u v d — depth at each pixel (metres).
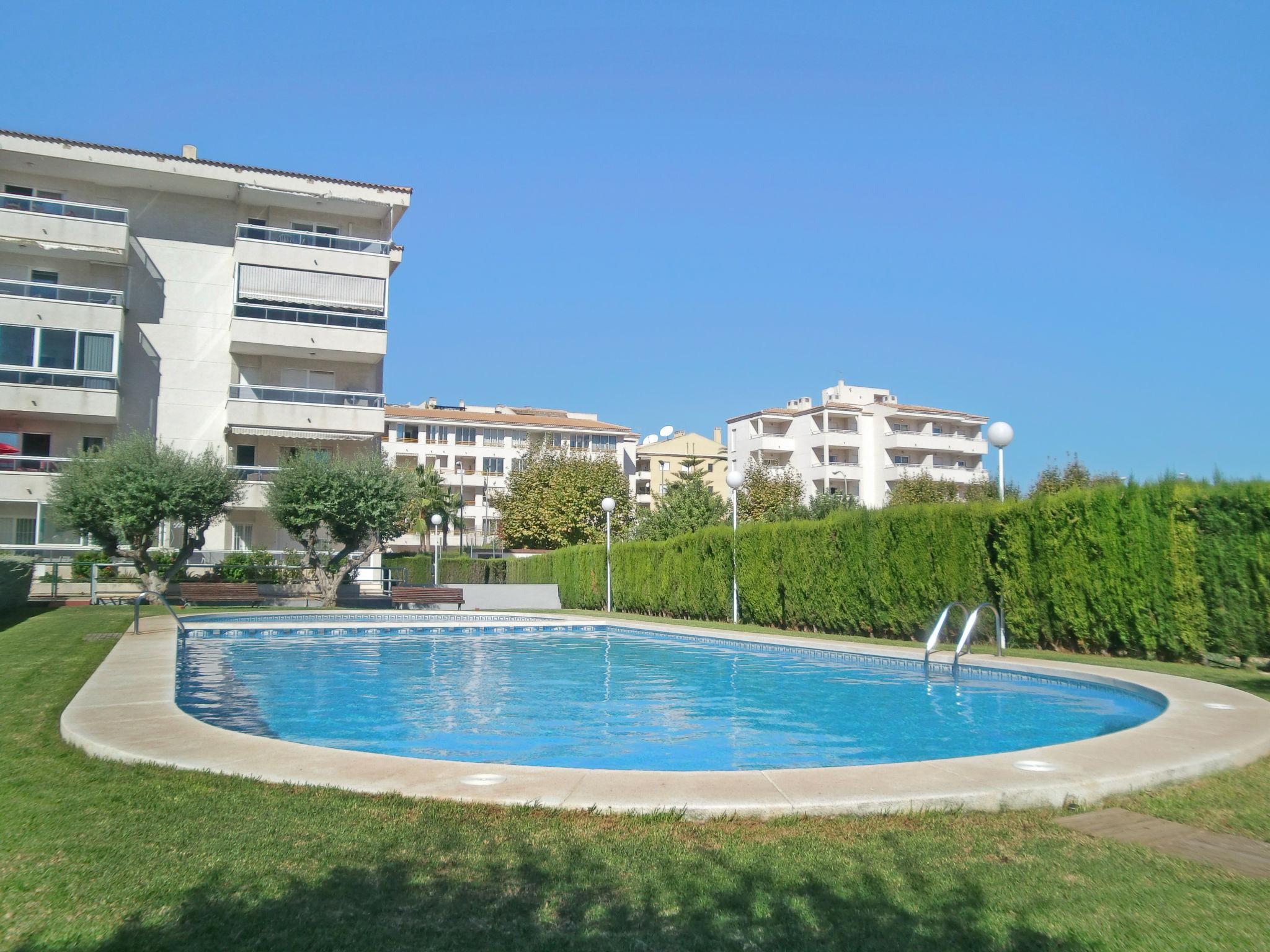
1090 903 3.75
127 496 25.30
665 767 7.53
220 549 34.91
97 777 5.68
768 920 3.57
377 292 36.91
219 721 9.89
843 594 19.95
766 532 22.78
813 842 4.49
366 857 4.19
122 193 35.19
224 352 35.88
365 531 29.64
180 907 3.61
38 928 3.41
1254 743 6.62
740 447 72.44
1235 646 13.04
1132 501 14.35
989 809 5.10
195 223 36.03
